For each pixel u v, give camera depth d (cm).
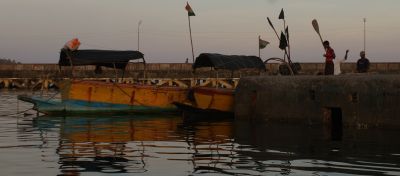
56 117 2209
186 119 2153
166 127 1817
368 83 1656
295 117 1852
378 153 1184
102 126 1845
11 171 988
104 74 4981
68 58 2311
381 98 1623
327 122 1777
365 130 1620
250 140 1434
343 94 1712
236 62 2433
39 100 2289
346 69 4547
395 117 1594
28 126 1827
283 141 1407
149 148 1283
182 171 990
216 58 2380
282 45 2305
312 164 1055
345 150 1235
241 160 1105
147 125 1892
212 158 1130
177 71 5038
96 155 1173
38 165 1048
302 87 1828
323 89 1766
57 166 1038
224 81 4481
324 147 1284
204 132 1645
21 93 4247
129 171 990
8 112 2441
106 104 2338
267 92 1931
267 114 1934
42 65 5166
